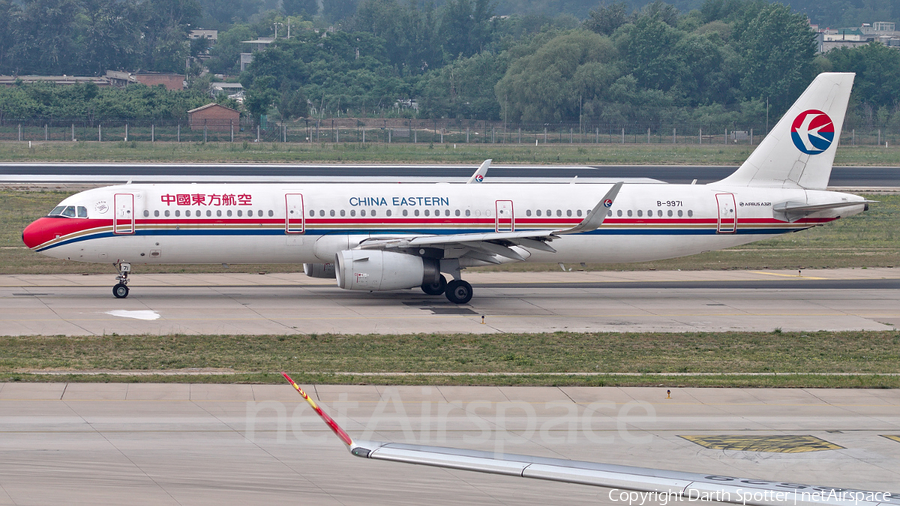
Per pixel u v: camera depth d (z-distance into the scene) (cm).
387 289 16300
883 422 9131
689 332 14412
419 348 12838
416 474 7338
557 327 14712
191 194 16638
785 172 18550
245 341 13012
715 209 18075
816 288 19112
